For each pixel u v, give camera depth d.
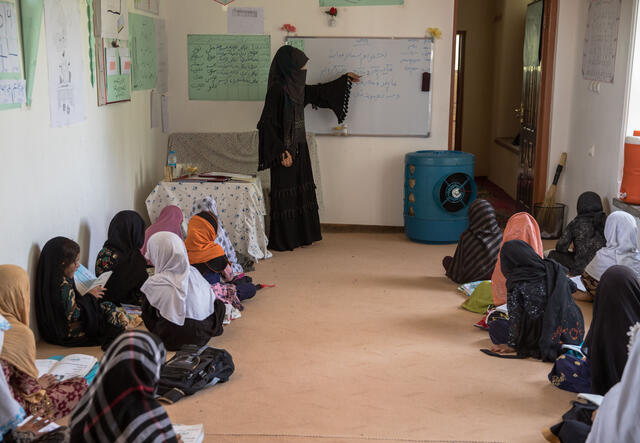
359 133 6.80
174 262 3.90
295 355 3.91
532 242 4.44
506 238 4.52
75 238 4.61
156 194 5.75
